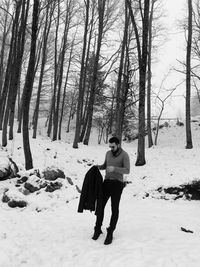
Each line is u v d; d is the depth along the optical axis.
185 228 7.32
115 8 25.33
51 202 9.46
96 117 40.84
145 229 6.99
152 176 12.44
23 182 10.88
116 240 6.23
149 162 15.27
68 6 25.70
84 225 7.42
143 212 8.79
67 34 27.02
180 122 37.28
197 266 4.92
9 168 11.45
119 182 6.34
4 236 6.58
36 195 9.98
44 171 11.35
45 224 7.53
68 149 19.91
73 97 42.78
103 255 5.52
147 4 15.06
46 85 40.22
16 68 18.39
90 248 5.90
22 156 15.92
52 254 5.75
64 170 13.72
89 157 18.12
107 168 6.38
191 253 5.43
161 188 10.98
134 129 37.75
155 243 5.99
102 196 6.35
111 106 37.09
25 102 13.04
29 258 5.61
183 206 9.66
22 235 6.75
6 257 5.55
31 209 8.90
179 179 11.20
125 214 8.48
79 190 10.66
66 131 42.97
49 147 19.34
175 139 32.12
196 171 11.95
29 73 13.04
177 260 5.15
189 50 20.05
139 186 11.62
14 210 8.77
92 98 24.33
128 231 6.85
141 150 15.00
